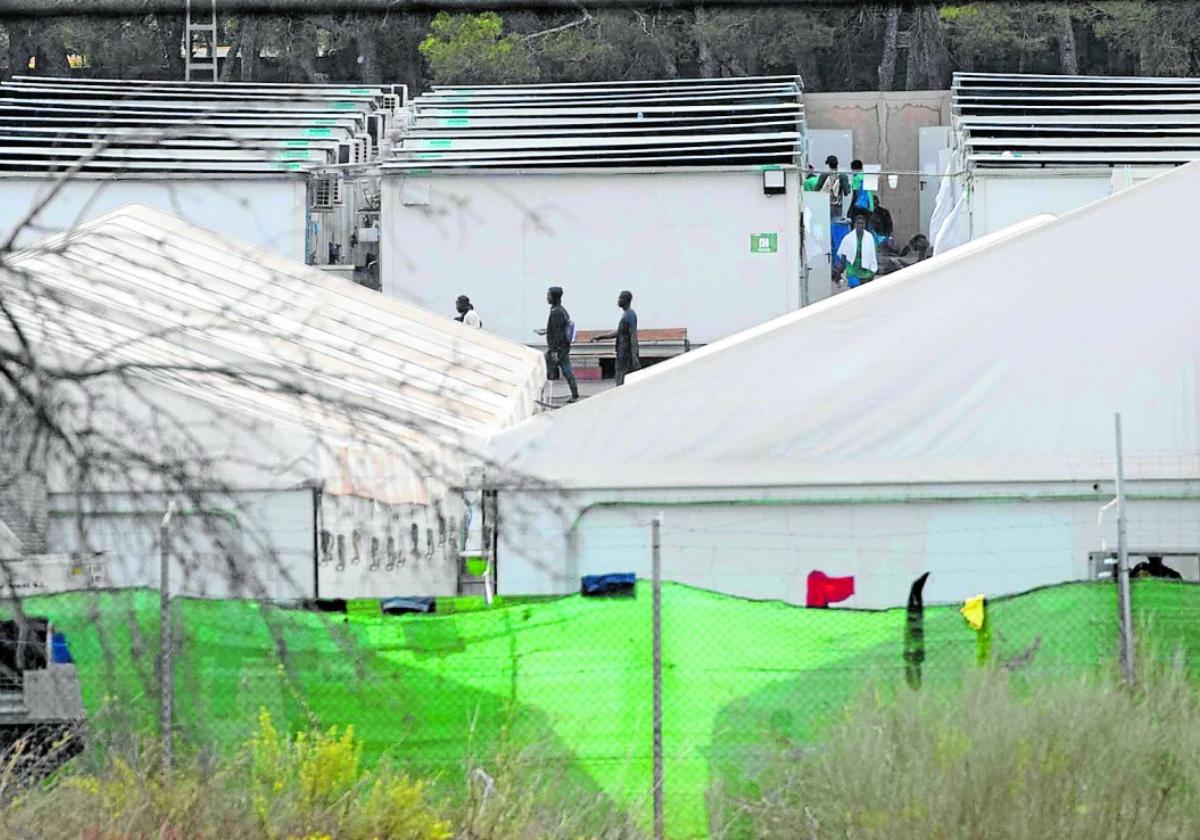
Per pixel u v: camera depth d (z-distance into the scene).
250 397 59.28
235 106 149.62
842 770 48.12
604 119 150.62
